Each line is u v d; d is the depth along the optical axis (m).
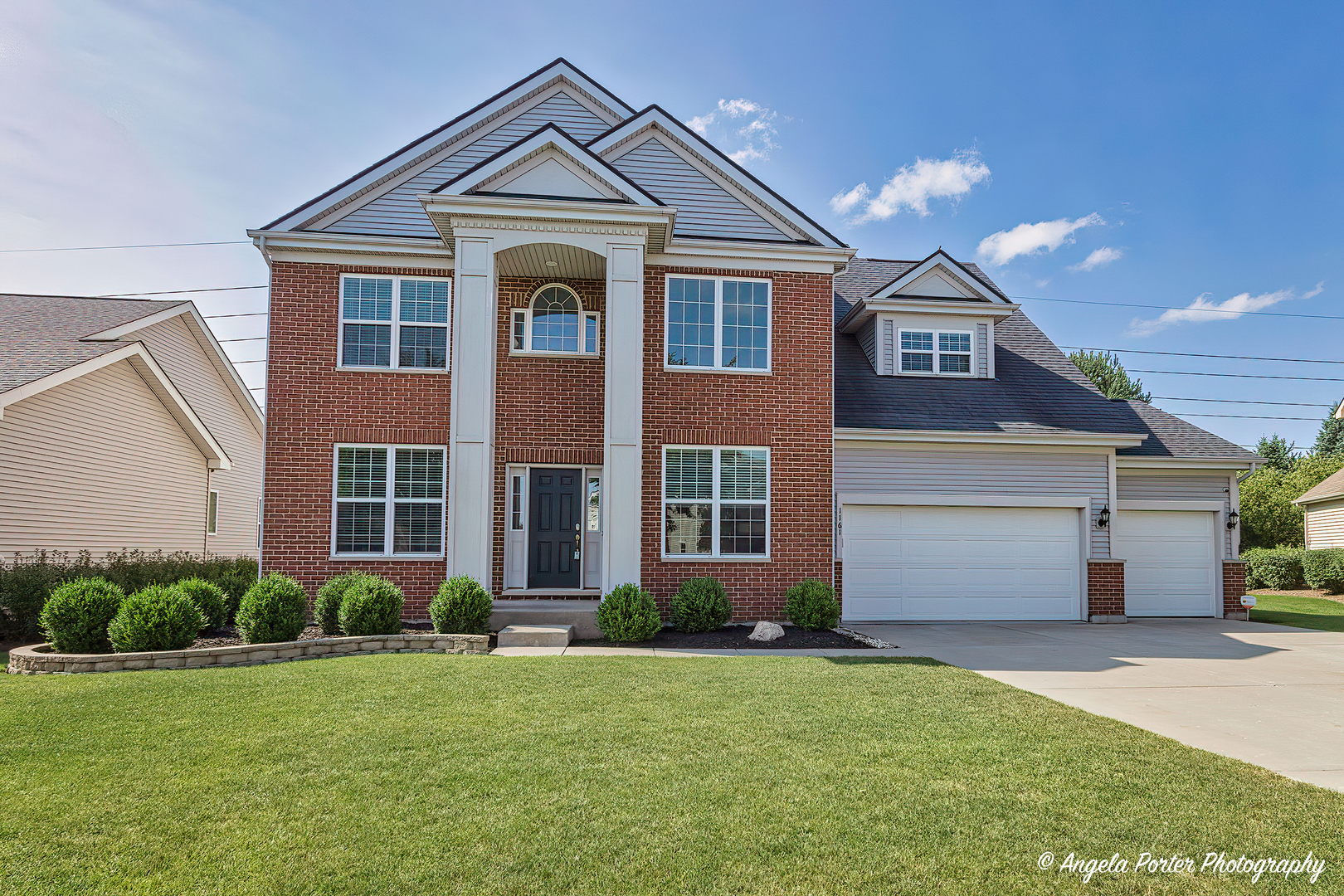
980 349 17.94
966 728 6.68
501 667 9.28
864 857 4.22
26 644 11.38
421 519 13.79
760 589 14.10
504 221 13.05
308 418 13.66
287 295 13.80
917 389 17.14
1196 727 6.98
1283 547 31.22
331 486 13.62
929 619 15.80
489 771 5.47
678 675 8.87
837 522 15.56
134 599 9.69
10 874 3.98
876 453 15.84
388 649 10.80
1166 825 4.66
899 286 17.80
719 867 4.09
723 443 14.24
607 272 13.21
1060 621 16.00
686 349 14.37
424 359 13.96
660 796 5.02
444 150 14.91
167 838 4.39
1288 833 4.58
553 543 14.51
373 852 4.23
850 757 5.84
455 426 12.73
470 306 12.91
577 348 14.67
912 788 5.21
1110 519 16.27
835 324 18.89
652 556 13.97
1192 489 17.50
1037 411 16.73
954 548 15.98
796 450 14.42
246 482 25.34
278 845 4.30
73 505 16.02
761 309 14.62
